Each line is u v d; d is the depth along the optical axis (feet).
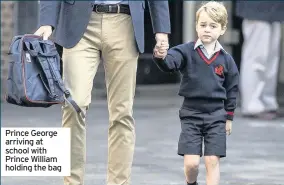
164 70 59.77
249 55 125.29
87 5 57.52
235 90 61.05
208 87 59.82
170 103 145.18
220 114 60.23
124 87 59.72
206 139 60.23
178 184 73.00
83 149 59.11
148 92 156.35
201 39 60.08
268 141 99.76
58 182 73.51
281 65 148.15
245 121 121.08
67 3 57.62
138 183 73.20
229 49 146.00
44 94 53.36
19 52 53.11
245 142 98.63
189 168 60.03
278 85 148.46
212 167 59.57
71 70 57.57
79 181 59.41
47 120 118.01
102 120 119.96
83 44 57.98
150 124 116.37
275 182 74.23
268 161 85.20
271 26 124.98
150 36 159.12
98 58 59.47
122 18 58.59
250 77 124.88
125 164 60.90
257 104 124.67
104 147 94.07
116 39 58.59
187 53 60.18
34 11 147.23
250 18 124.06
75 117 57.52
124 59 59.11
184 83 60.70
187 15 148.46
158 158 86.63
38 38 54.19
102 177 75.56
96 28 58.34
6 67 144.15
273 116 124.67
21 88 52.65
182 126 60.85
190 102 60.59
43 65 53.16
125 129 60.59
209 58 60.08
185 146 60.13
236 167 81.51
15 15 146.92
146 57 159.53
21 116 122.93
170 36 160.45
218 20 59.62
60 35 57.93
